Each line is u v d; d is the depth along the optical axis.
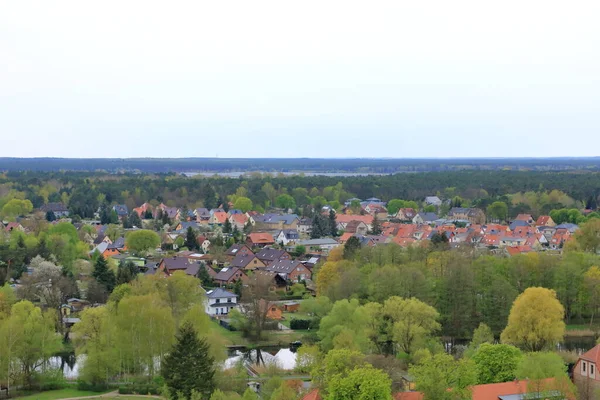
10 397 109.44
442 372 82.94
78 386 114.62
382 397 78.62
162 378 111.00
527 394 84.50
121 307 117.12
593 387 92.75
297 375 116.56
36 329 117.38
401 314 126.38
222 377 106.50
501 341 130.25
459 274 149.12
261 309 154.62
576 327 154.75
